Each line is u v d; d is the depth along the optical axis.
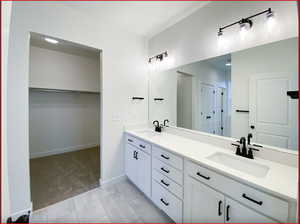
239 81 1.41
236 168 1.25
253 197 0.86
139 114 2.50
